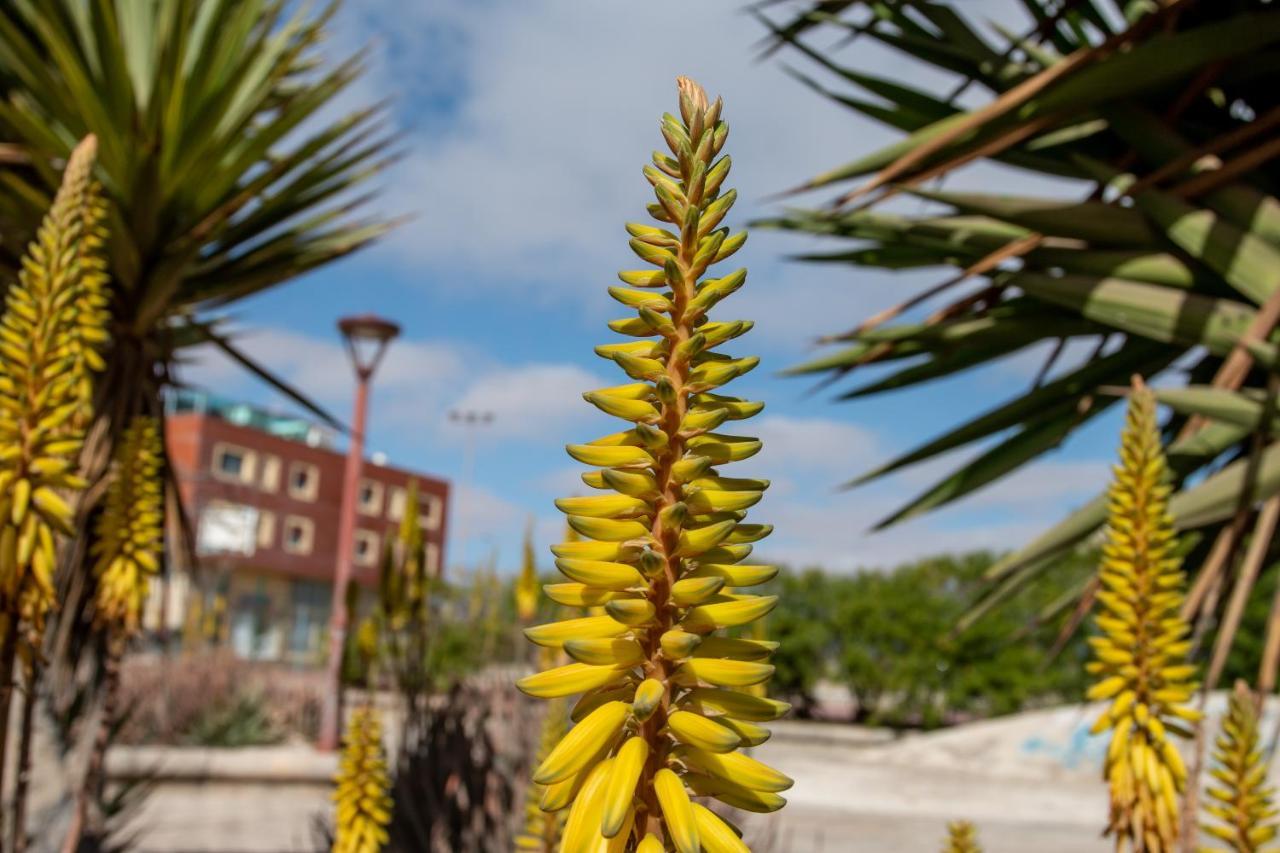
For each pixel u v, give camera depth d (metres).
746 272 1.11
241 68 6.18
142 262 5.81
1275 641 3.54
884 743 23.69
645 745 1.07
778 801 1.09
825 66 5.44
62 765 4.80
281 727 14.84
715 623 1.08
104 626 4.64
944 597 27.06
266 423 50.50
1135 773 2.42
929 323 5.18
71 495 3.82
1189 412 4.04
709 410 1.12
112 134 5.80
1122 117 4.75
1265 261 4.31
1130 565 2.52
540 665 4.64
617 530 1.08
